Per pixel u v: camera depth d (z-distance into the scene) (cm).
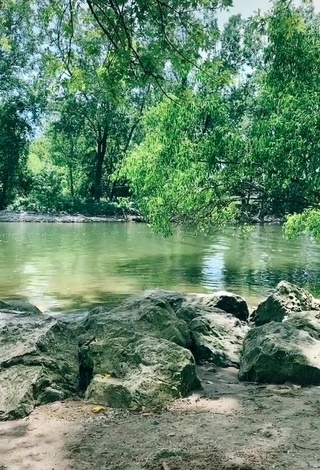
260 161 1452
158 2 832
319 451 426
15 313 735
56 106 5169
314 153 1334
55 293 1383
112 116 5016
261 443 441
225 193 1616
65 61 1004
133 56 916
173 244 2627
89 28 1156
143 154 1678
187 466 404
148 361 593
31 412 537
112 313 761
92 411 534
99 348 636
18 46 4284
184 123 1579
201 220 1712
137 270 1792
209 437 456
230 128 1529
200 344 793
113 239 2842
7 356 598
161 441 452
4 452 446
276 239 2948
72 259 2027
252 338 726
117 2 834
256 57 3506
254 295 1426
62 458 431
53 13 971
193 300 1067
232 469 398
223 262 2030
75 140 5797
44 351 625
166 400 556
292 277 1719
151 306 757
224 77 982
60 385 599
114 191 5659
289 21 1128
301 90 1364
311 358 641
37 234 3103
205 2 873
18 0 1468
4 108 4834
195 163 1569
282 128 1338
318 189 1449
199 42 912
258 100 1616
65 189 6081
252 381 666
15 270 1738
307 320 757
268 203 1747
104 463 419
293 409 525
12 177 5144
